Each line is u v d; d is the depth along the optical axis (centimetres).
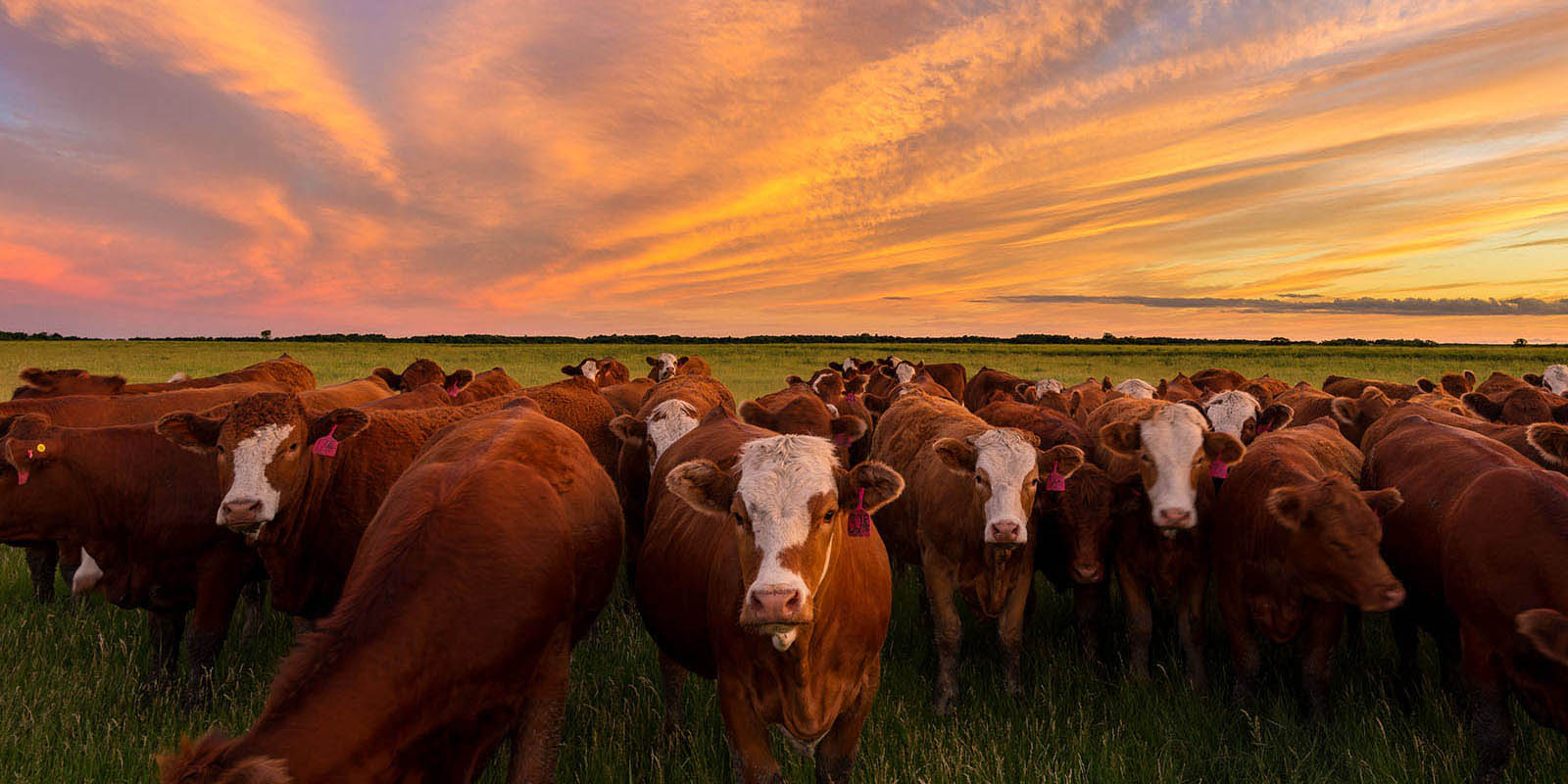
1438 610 532
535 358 5384
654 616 485
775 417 723
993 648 684
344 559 587
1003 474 556
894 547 750
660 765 466
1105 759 489
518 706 362
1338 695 572
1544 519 417
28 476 551
